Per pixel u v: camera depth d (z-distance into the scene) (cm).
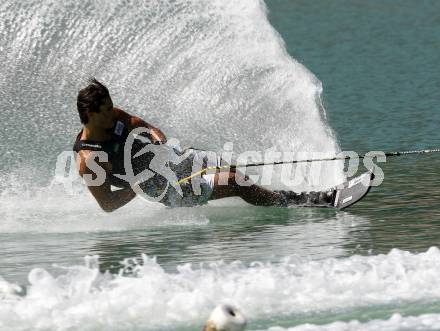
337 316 1512
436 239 2016
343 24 6750
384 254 1881
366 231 2114
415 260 1784
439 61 5103
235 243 2044
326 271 1717
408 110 3784
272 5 7831
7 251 2031
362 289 1623
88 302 1567
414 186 2569
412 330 1444
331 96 4216
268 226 2211
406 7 7356
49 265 1903
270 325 1483
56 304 1565
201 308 1552
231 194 2370
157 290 1611
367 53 5525
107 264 1903
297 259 1856
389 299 1578
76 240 2127
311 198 2392
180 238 2119
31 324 1496
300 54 5616
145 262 1722
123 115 2289
